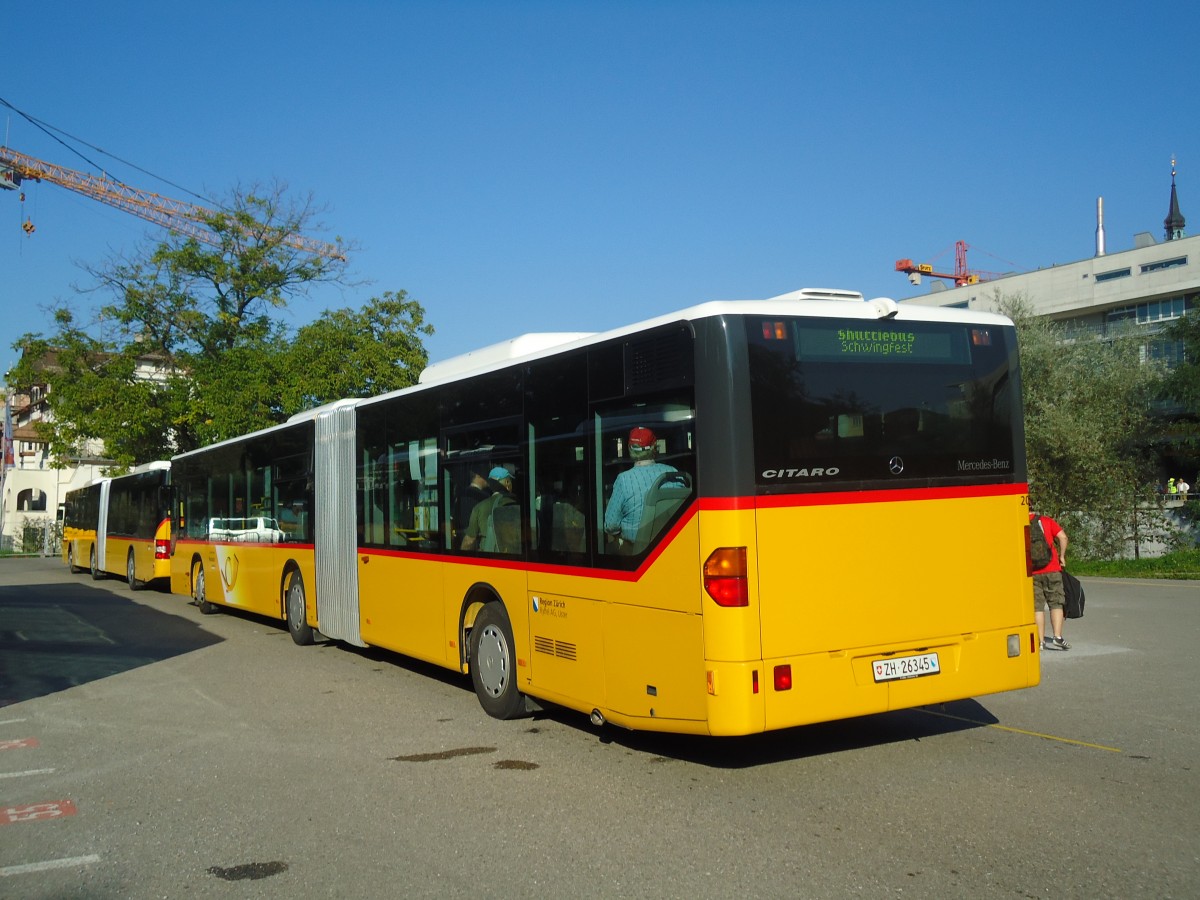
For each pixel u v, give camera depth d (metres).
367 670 11.41
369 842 5.36
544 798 6.09
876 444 6.30
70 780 6.83
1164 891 4.43
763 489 5.87
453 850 5.19
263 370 35.56
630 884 4.64
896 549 6.30
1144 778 6.29
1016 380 6.93
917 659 6.33
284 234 41.66
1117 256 55.72
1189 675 9.98
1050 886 4.50
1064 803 5.77
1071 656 11.21
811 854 4.98
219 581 17.44
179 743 7.89
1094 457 27.58
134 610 19.67
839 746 7.23
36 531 58.62
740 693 5.70
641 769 6.73
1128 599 17.91
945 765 6.65
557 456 7.36
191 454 19.72
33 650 13.60
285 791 6.42
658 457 6.29
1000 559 6.74
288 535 13.88
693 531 5.94
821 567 6.01
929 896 4.41
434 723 8.37
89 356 38.81
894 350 6.45
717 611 5.77
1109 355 29.98
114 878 4.92
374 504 10.97
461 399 8.95
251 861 5.11
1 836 5.61
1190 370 27.73
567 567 7.20
